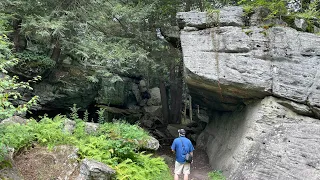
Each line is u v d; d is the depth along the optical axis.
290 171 5.64
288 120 7.00
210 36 8.15
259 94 7.60
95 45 9.73
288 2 9.00
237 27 7.98
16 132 5.68
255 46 7.67
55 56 11.36
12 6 9.49
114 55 9.70
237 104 9.47
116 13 10.54
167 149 12.79
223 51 7.89
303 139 6.01
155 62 11.84
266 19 7.91
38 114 12.40
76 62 12.46
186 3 12.13
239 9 8.13
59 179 5.27
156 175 7.16
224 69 7.72
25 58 10.09
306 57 7.20
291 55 7.31
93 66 10.70
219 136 11.15
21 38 10.72
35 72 10.54
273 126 6.92
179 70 14.66
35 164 5.45
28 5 9.31
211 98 10.29
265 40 7.64
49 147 5.88
